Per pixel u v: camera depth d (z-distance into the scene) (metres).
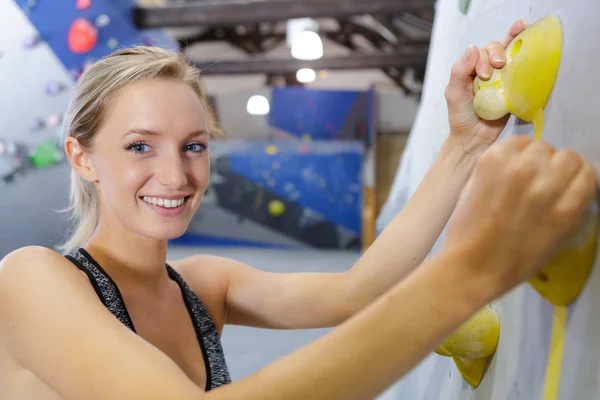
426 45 8.56
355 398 0.45
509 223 0.43
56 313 0.61
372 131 8.15
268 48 9.05
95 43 5.09
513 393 0.66
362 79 9.05
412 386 1.22
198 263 1.06
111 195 0.80
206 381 0.90
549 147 0.44
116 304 0.82
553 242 0.43
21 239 5.11
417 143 1.45
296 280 0.97
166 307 0.90
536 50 0.61
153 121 0.77
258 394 0.46
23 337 0.63
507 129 0.77
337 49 9.16
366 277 0.88
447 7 1.25
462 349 0.73
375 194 8.45
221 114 8.09
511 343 0.67
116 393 0.53
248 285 1.03
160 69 0.78
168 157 0.78
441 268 0.45
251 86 9.02
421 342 0.44
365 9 5.55
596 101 0.50
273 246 7.76
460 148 0.81
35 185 5.11
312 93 8.05
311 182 7.74
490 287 0.43
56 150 5.07
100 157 0.80
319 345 0.46
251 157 7.77
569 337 0.52
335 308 0.91
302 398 0.45
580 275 0.49
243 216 7.80
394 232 0.86
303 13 5.51
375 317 0.45
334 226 7.73
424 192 0.84
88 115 0.80
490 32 0.88
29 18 5.01
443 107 1.17
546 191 0.42
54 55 5.06
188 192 0.80
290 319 0.97
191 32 8.45
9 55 5.06
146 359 0.54
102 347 0.56
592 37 0.51
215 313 1.02
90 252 0.86
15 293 0.66
